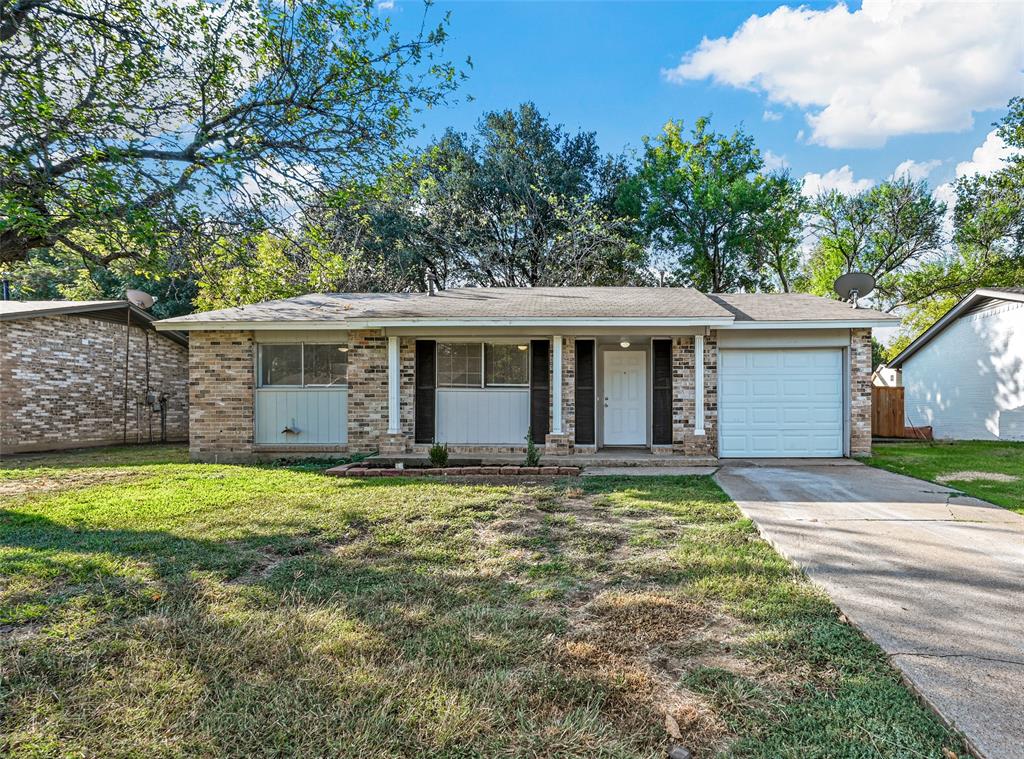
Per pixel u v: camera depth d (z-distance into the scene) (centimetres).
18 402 1333
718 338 1067
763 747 223
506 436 1066
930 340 1872
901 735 228
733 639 316
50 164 668
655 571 427
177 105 774
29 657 297
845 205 2636
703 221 2569
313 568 436
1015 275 2355
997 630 319
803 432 1077
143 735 236
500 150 2495
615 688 267
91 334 1536
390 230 2278
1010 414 1526
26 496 707
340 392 1093
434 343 1077
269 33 778
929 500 665
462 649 307
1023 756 210
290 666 289
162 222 727
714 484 779
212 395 1096
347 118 830
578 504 654
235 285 1516
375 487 758
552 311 1032
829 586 389
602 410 1159
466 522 571
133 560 450
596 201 2658
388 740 232
